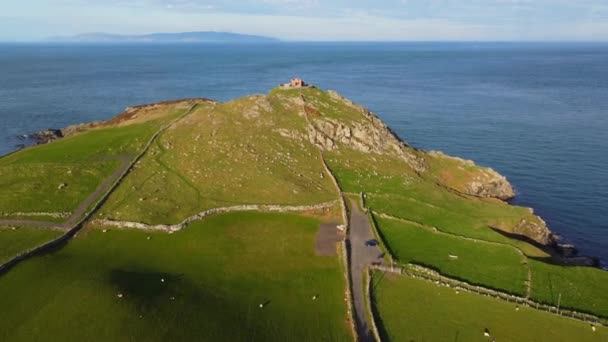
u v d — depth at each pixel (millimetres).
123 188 75500
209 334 43188
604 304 51625
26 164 82750
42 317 43750
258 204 73250
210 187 77688
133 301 46281
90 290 47750
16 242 58750
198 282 52719
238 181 79500
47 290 48281
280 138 93875
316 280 54344
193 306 47312
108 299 46094
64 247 59281
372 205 75438
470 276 56250
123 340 40938
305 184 80750
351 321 46531
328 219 70438
